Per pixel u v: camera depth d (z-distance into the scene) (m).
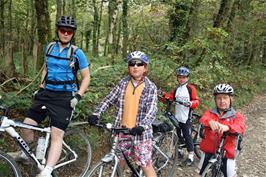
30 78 6.88
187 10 11.62
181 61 10.74
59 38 4.35
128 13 12.54
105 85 8.12
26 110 5.87
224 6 13.45
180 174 6.13
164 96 6.45
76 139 5.19
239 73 16.12
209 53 11.08
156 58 10.39
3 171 4.15
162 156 5.38
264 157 7.63
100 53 21.88
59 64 4.34
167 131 5.45
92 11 18.67
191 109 6.30
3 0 10.80
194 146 6.70
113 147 3.92
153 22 11.75
